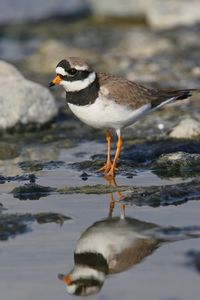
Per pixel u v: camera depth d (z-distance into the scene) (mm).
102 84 12047
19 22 27812
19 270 8453
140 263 8531
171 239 9258
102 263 8656
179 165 12688
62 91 19688
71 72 11953
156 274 8211
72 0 28750
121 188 11562
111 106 11969
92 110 12055
